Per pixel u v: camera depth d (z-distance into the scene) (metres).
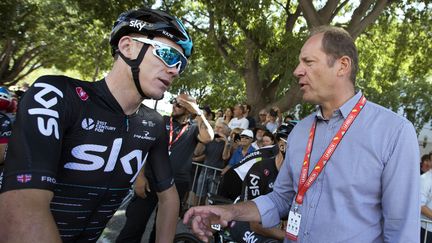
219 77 29.55
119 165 1.32
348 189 1.49
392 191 1.41
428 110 25.70
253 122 8.41
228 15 10.81
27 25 25.00
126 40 1.27
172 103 3.98
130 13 1.28
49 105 1.10
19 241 0.88
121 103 1.29
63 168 1.21
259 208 1.79
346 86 1.62
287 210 1.88
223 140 6.21
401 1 12.31
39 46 32.44
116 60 1.29
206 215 1.62
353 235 1.46
